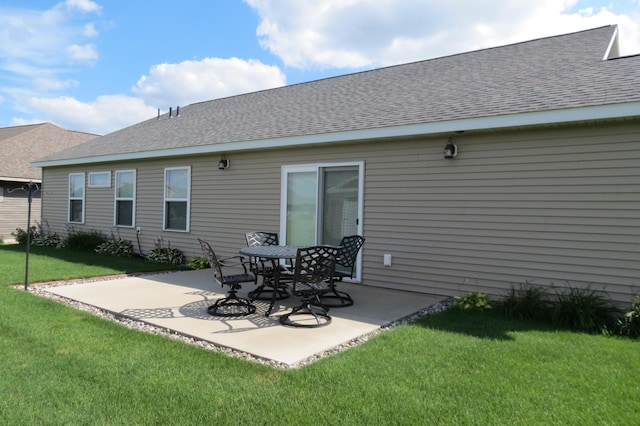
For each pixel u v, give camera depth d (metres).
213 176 9.02
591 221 4.98
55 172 13.52
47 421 2.44
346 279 7.04
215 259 4.93
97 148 12.16
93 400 2.69
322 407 2.62
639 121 4.68
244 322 4.57
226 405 2.64
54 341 3.76
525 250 5.42
